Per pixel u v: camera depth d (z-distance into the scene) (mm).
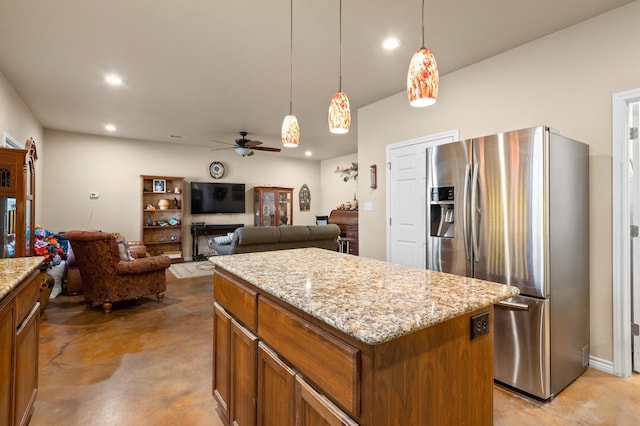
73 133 6090
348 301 1119
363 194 4457
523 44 2826
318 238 5062
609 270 2373
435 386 1033
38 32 2645
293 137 2225
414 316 972
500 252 2180
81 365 2447
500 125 2977
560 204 2111
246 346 1514
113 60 3148
